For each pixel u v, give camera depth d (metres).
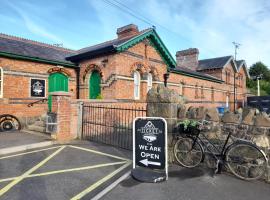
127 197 4.10
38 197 4.05
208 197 4.12
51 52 14.73
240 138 5.20
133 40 13.09
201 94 22.62
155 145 4.97
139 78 14.25
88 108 9.62
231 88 29.20
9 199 3.96
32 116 12.25
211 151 5.44
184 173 5.27
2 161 6.08
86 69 13.96
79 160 6.25
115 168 5.61
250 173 4.89
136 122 5.22
